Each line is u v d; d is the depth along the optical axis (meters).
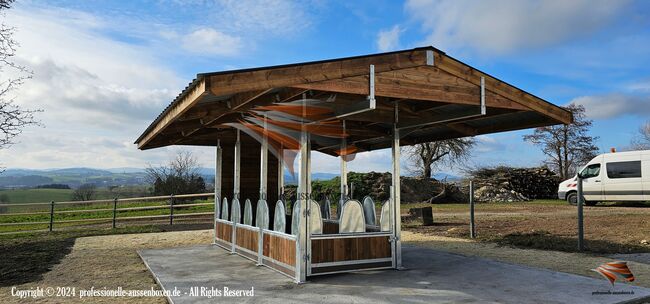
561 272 6.43
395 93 5.25
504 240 10.21
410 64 5.36
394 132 6.62
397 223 6.52
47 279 6.53
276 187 9.11
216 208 9.35
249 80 4.37
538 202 23.67
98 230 13.79
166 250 8.65
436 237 11.07
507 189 26.19
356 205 6.33
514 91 6.13
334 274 6.02
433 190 26.33
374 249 6.34
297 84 4.64
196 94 4.54
